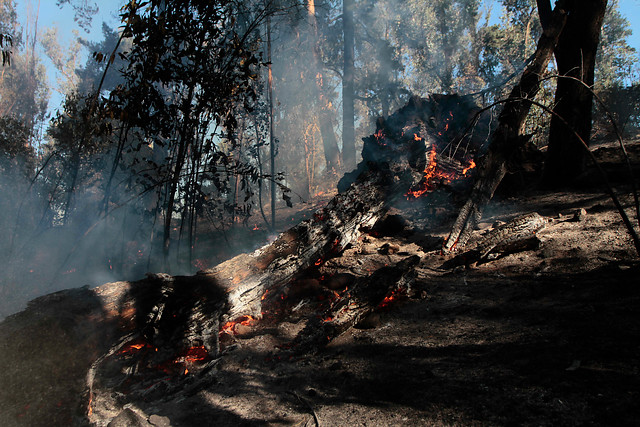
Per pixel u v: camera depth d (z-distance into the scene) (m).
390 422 2.67
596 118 12.21
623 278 3.88
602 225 5.39
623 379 2.50
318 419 2.86
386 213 7.16
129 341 3.89
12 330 3.21
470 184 7.51
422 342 3.69
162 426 2.99
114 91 5.62
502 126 6.71
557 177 7.60
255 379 3.61
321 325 4.18
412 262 4.74
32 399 2.95
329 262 6.12
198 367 3.99
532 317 3.65
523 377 2.80
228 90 6.07
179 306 4.16
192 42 5.78
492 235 5.43
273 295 5.23
